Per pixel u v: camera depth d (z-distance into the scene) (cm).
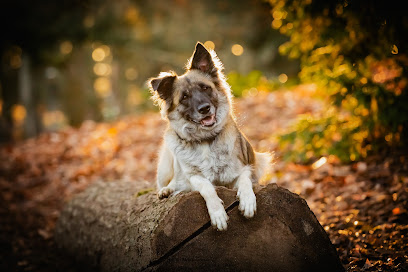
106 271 421
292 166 657
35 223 662
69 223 544
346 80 560
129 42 1914
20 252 570
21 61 1856
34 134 1884
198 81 413
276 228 336
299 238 337
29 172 871
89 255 476
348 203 508
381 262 369
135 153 897
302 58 627
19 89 1903
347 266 376
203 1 2055
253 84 1270
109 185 559
